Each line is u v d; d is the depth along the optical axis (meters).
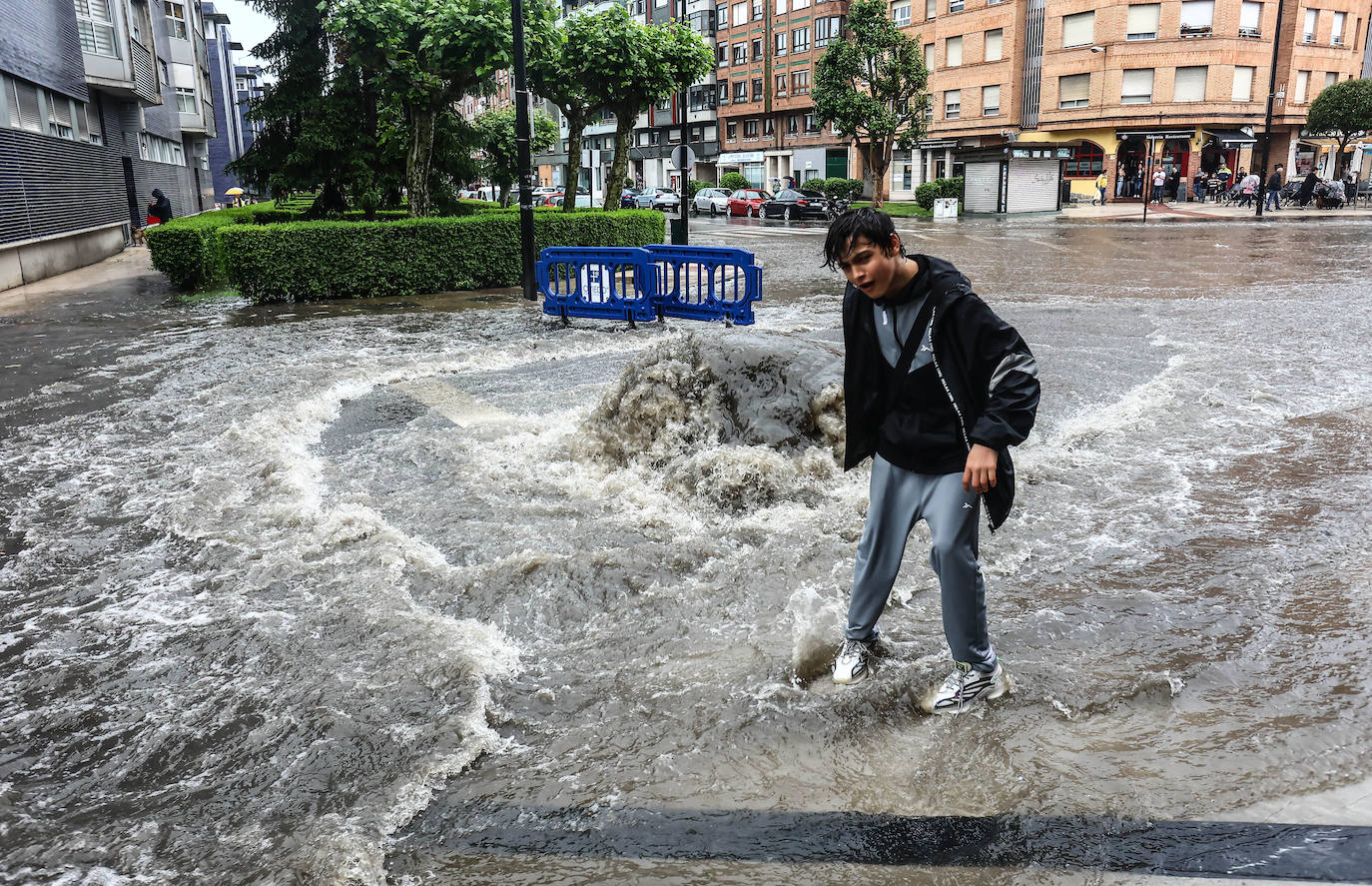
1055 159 39.00
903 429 2.72
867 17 40.28
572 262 11.59
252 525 4.65
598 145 80.19
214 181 66.69
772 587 3.79
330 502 4.97
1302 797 2.36
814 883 2.11
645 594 3.74
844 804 2.40
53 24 20.08
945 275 2.58
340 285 14.53
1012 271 16.91
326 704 2.98
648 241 18.20
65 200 19.81
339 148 21.30
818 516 4.56
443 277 15.34
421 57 16.42
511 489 5.13
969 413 2.59
